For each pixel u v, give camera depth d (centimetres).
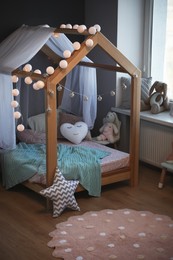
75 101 566
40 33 456
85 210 445
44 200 468
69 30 439
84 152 498
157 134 537
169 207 452
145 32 568
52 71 415
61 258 363
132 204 459
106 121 570
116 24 545
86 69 524
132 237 392
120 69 475
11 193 488
